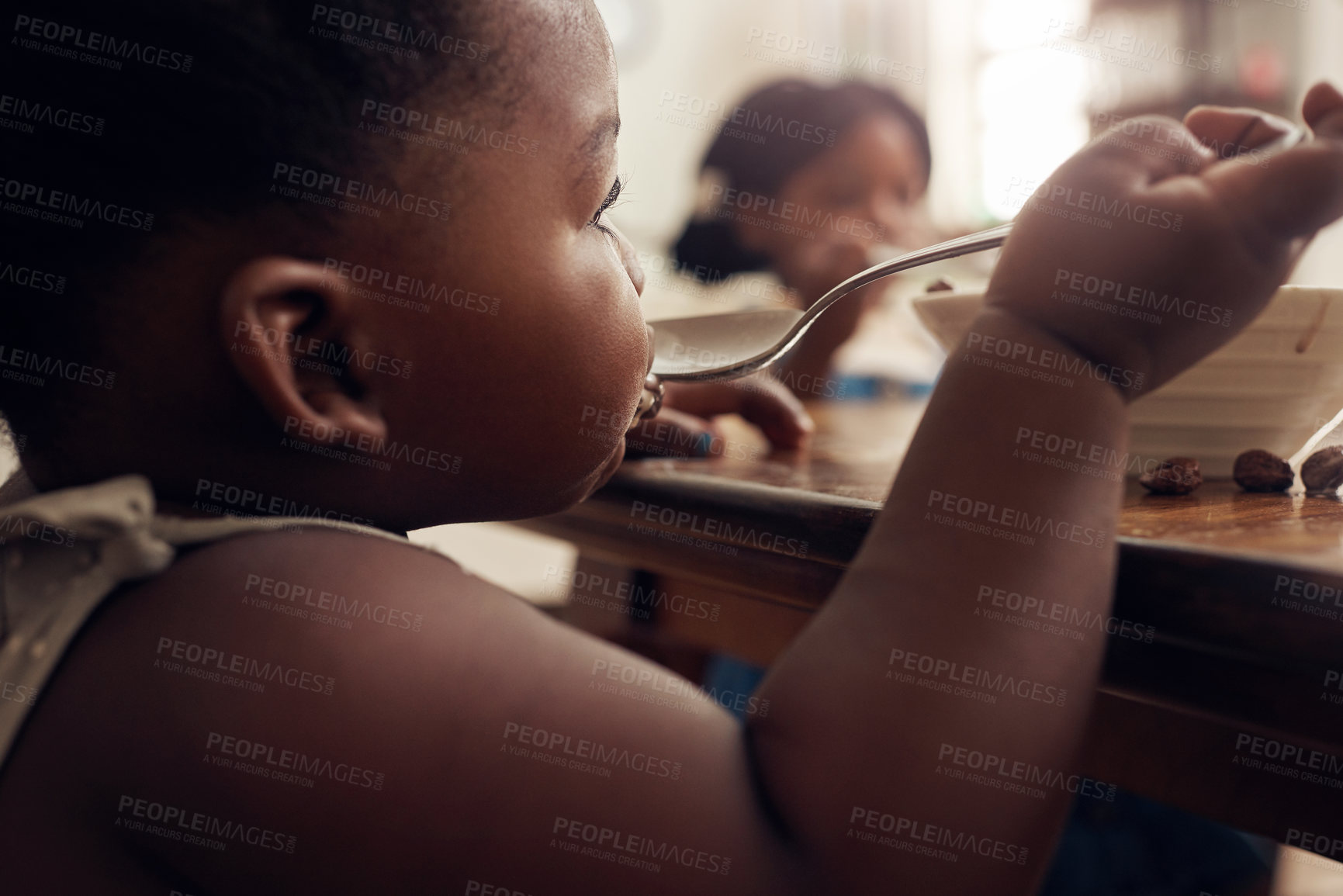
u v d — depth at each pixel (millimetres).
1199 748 364
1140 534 328
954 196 2865
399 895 291
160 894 306
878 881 291
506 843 288
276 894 295
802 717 307
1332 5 2332
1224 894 729
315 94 305
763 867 294
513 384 359
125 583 308
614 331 384
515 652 309
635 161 2746
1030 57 2646
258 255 307
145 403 317
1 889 287
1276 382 452
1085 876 726
